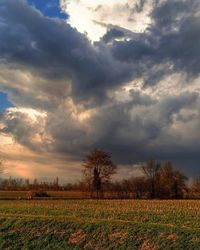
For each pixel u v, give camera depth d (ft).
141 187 435.94
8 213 205.36
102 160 393.29
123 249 135.95
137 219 174.40
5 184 654.12
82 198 370.32
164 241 134.41
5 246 150.51
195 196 437.99
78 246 143.54
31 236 155.74
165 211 203.62
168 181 433.48
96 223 156.76
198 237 133.28
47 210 216.95
